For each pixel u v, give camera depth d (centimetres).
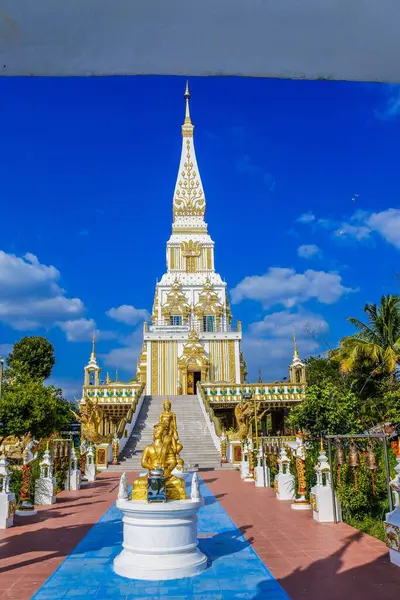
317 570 813
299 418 1595
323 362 4841
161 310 5150
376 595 695
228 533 1103
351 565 837
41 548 992
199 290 5294
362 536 1044
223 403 3884
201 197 5900
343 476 1214
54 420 2650
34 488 1561
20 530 1169
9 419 2527
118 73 299
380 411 2325
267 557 898
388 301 3097
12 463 2458
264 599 685
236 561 876
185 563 804
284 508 1426
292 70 307
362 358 2788
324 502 1218
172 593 714
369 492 1191
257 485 1970
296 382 4000
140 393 3825
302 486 1424
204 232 5719
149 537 807
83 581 773
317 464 1280
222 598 691
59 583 764
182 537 817
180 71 303
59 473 1875
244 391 3909
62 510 1454
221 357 4750
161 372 4678
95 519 1307
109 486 2020
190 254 5491
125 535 842
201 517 1301
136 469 2662
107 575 805
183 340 4769
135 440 3172
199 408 3744
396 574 786
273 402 3881
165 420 955
